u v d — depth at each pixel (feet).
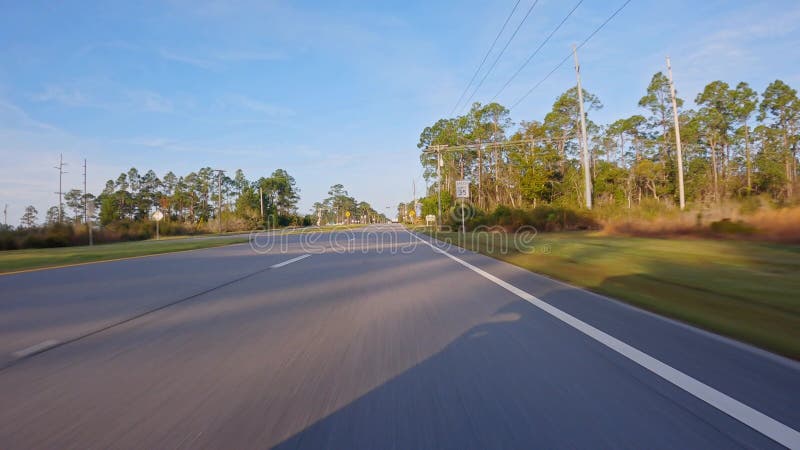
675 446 9.72
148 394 13.15
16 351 17.71
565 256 48.19
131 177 343.26
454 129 215.31
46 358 16.80
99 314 24.45
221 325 21.65
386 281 35.68
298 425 11.02
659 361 15.01
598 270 36.96
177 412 11.87
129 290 32.63
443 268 43.75
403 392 12.89
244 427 10.97
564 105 178.40
